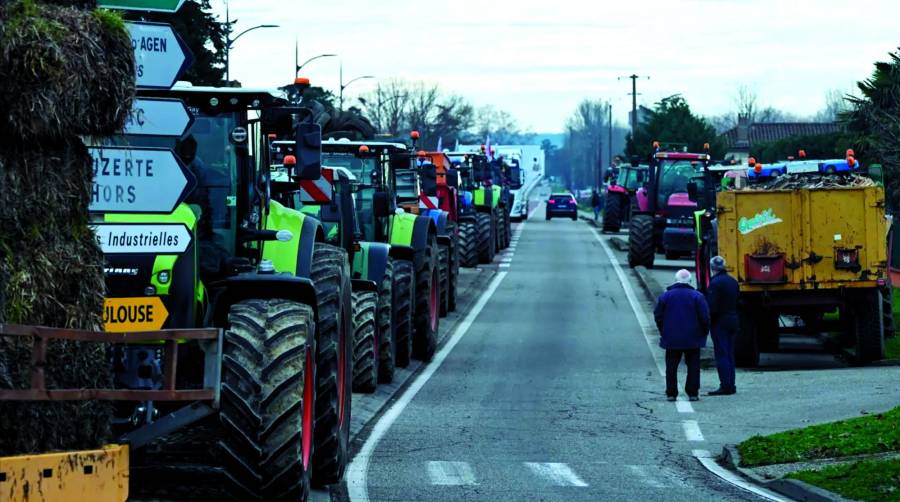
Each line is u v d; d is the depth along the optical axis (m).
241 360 19.72
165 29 18.94
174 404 21.06
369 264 39.59
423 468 26.31
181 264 20.48
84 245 15.26
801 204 44.53
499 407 35.94
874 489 22.84
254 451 19.64
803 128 199.00
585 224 163.25
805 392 38.19
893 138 60.66
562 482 24.89
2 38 13.83
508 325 59.25
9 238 14.11
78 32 14.50
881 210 44.44
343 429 24.39
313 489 23.47
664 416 34.62
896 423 29.55
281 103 23.47
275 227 23.78
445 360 47.31
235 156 22.48
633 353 49.97
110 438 15.73
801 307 45.50
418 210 57.59
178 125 19.22
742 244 44.91
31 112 13.99
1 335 13.68
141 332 15.08
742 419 33.84
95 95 14.87
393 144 44.38
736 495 23.67
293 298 21.44
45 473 14.31
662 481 25.19
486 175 107.12
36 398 13.95
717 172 56.91
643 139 144.25
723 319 39.03
